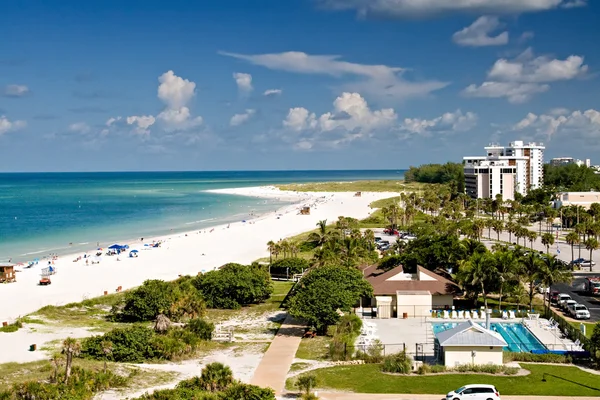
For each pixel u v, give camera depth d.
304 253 155.88
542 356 66.62
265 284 104.94
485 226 192.00
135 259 150.88
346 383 58.34
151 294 89.50
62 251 166.88
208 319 91.62
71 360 58.34
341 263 109.88
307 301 81.12
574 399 53.06
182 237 192.00
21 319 86.38
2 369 60.38
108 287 115.81
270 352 72.00
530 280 88.56
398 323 86.50
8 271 122.38
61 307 97.19
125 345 68.62
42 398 49.41
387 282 94.44
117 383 57.03
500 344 63.06
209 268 136.50
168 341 70.50
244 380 60.34
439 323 86.06
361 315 92.00
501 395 54.09
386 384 57.81
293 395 55.34
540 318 88.00
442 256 108.00
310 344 76.06
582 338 71.94
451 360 63.44
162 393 49.38
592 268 132.50
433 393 55.12
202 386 53.19
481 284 89.19
